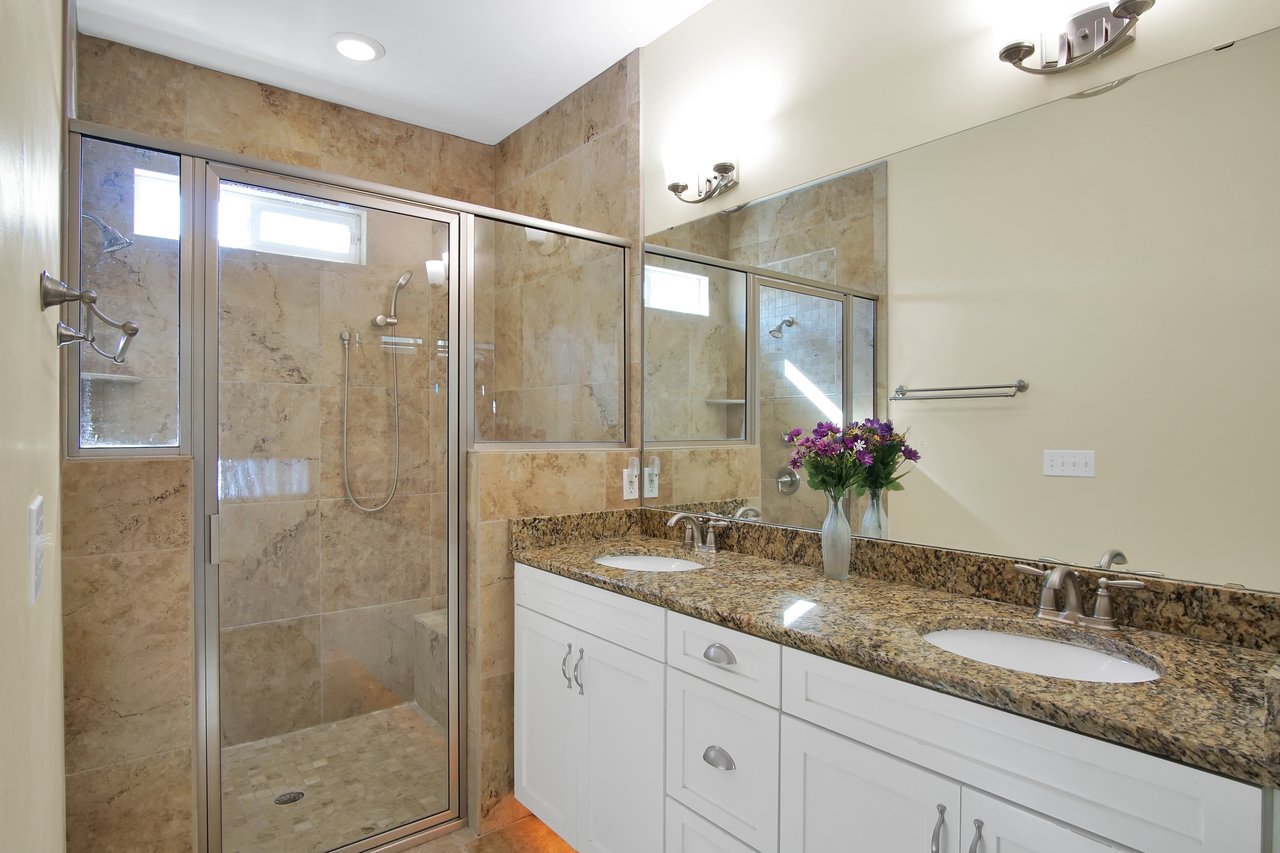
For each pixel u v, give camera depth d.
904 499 1.75
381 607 2.30
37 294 0.83
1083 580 1.43
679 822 1.61
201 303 1.90
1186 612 1.29
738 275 2.25
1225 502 1.26
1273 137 1.21
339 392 2.20
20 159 0.68
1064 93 1.48
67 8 1.74
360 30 2.44
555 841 2.19
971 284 1.64
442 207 2.30
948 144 1.70
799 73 2.07
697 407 2.39
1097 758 0.93
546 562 2.08
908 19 1.79
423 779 2.25
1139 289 1.36
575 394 2.56
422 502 2.31
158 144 1.80
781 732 1.36
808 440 1.82
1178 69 1.32
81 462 1.65
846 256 1.93
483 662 2.23
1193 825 0.85
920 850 1.12
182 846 1.77
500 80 2.83
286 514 2.15
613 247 2.66
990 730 1.04
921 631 1.35
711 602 1.55
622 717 1.78
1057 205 1.49
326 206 2.13
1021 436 1.54
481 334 2.36
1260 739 0.84
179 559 1.77
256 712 2.07
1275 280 1.20
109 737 1.68
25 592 0.73
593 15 2.40
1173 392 1.32
